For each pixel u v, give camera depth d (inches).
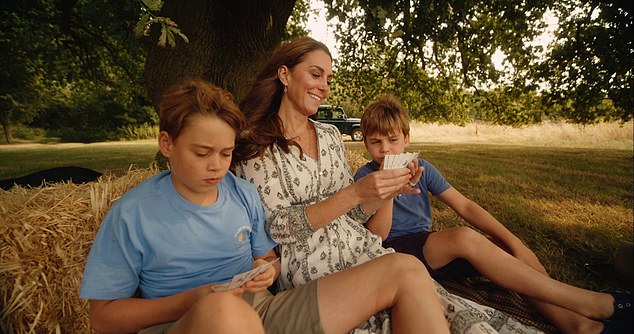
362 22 193.0
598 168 329.1
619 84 224.7
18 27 266.4
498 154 450.6
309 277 64.1
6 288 64.5
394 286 53.3
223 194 59.1
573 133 609.6
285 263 66.1
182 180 52.2
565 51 233.1
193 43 136.9
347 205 62.2
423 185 93.4
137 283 52.5
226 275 58.1
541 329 73.2
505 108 285.9
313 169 72.5
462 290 84.7
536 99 283.6
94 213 73.4
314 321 51.8
